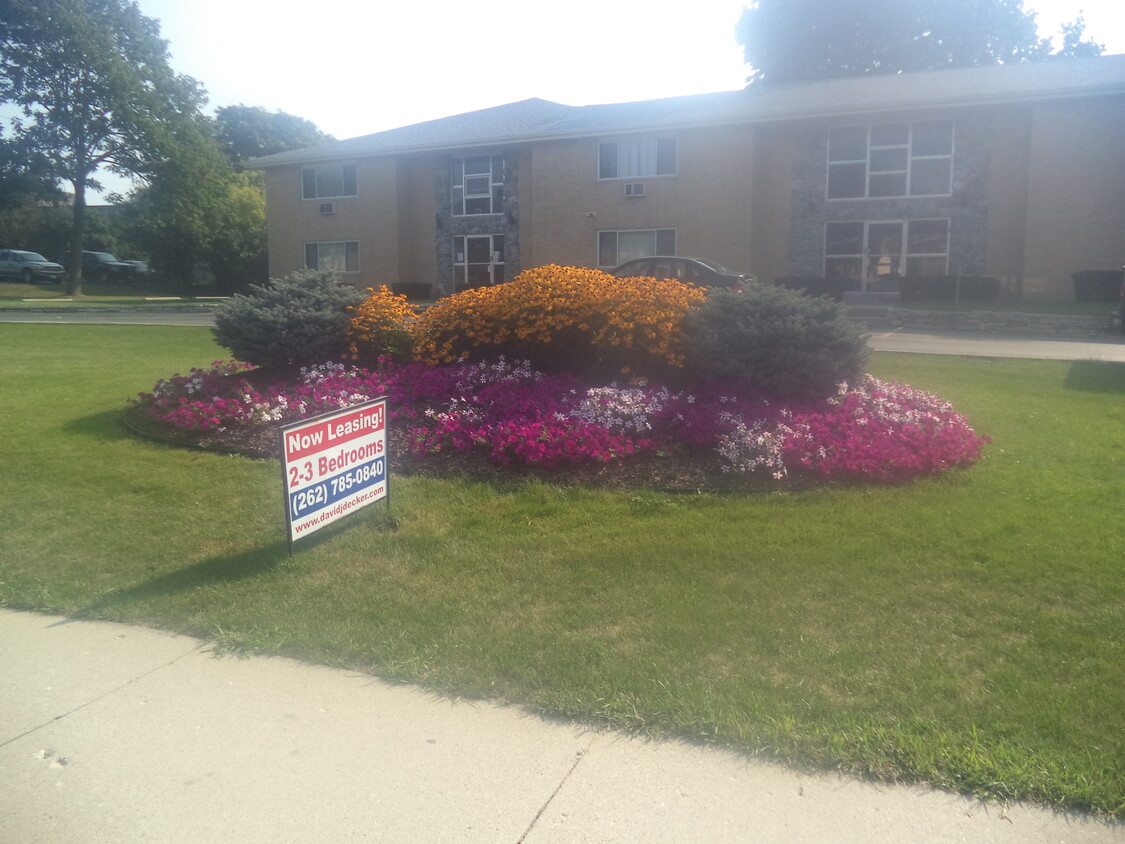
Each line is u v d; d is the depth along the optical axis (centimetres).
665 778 312
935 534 539
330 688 382
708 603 452
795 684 369
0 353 1409
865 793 302
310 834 287
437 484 666
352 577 502
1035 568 484
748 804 297
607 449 703
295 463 521
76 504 642
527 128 2914
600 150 2731
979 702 352
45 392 1056
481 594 473
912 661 387
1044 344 1543
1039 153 2247
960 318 1886
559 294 911
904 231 2484
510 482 664
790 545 529
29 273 4231
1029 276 2292
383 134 3347
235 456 760
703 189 2609
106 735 347
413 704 367
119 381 1137
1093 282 2144
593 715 350
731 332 819
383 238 3147
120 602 473
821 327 804
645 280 905
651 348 861
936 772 307
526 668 388
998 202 2367
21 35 3406
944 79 2581
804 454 673
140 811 300
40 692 382
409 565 518
